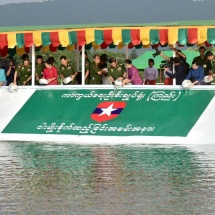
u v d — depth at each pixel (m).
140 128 45.34
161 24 45.78
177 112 44.97
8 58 50.69
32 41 46.03
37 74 47.72
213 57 45.94
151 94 45.41
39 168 37.25
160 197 31.36
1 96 47.41
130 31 44.84
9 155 41.12
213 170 36.50
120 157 40.16
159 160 39.19
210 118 44.59
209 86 44.66
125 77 46.44
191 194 31.80
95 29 45.22
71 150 42.62
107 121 45.84
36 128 46.78
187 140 44.69
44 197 31.42
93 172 36.16
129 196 31.55
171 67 45.78
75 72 47.31
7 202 30.70
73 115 46.34
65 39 45.59
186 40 44.44
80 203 30.52
